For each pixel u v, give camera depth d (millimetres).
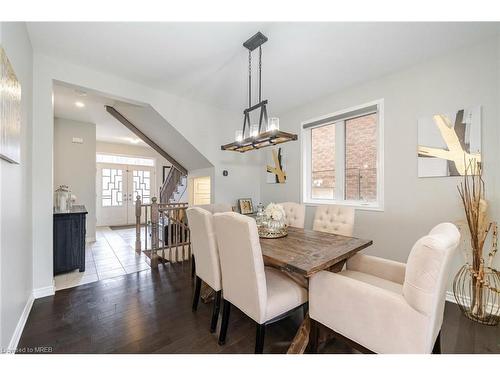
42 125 2311
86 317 1939
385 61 2393
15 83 1518
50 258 2344
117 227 6758
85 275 2914
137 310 2068
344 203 3195
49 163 2352
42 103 2312
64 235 2906
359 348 1247
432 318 1035
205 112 3768
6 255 1400
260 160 4559
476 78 2066
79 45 2174
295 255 1505
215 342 1632
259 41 2061
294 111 3832
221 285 1755
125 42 2123
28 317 1920
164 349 1552
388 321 1125
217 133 3932
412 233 2445
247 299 1418
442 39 2025
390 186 2625
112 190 7102
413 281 1055
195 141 3664
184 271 3072
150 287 2566
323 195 3504
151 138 4645
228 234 1484
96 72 2662
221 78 2828
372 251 2773
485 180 2008
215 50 2236
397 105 2580
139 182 7605
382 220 2691
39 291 2275
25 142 1941
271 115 4113
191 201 4969
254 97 3416
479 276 1872
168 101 3344
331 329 1367
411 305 1062
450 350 1508
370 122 2943
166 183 6871
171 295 2375
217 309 1751
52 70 2377
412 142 2451
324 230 2467
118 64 2516
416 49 2180
